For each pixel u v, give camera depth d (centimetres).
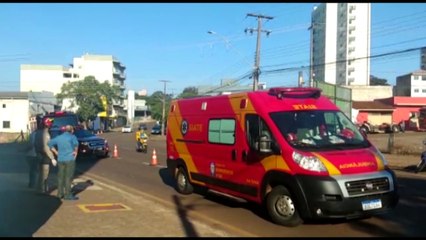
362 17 13275
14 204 1093
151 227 870
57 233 816
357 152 896
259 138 962
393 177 889
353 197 835
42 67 13062
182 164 1316
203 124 1214
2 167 2088
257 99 1017
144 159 2572
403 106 6962
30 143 1359
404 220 952
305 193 851
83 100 9575
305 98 1016
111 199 1172
